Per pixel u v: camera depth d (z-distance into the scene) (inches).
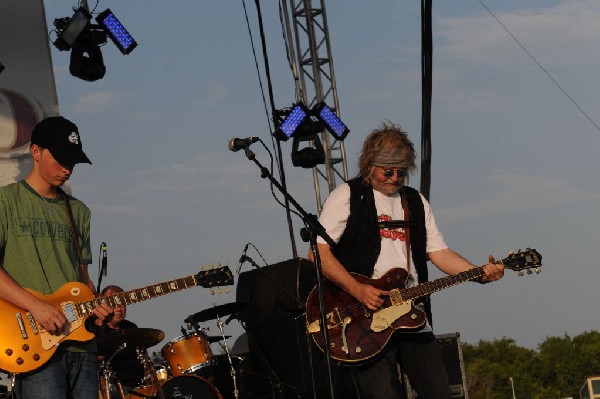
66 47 374.6
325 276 231.5
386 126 234.8
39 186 206.2
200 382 329.1
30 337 196.5
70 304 200.8
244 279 319.3
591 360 1429.6
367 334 227.8
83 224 212.5
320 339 231.1
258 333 315.0
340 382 297.7
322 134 437.7
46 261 201.9
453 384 315.9
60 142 202.2
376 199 233.6
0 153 397.4
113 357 331.3
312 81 446.3
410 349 230.5
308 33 446.0
